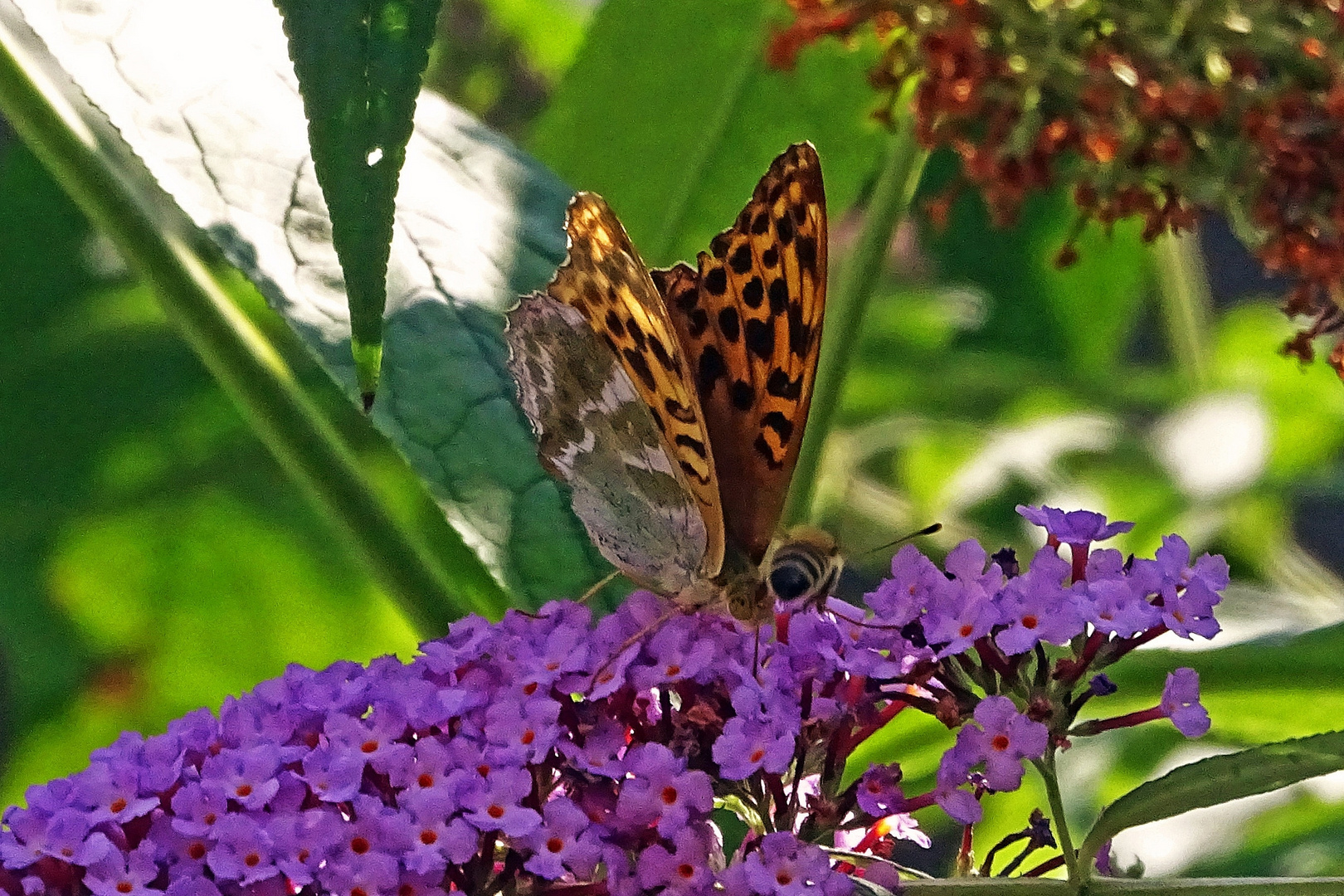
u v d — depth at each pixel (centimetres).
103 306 154
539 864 120
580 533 124
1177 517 136
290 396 124
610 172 129
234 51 124
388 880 120
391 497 127
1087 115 121
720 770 121
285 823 120
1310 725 126
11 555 157
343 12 119
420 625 124
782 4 128
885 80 122
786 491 123
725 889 120
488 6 183
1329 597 140
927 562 122
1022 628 121
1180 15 121
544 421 123
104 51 124
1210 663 124
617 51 129
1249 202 121
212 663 158
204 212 123
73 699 158
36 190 157
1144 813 121
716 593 123
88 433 158
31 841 120
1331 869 130
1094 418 147
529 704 121
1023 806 131
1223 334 161
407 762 121
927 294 160
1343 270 121
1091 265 158
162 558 155
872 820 122
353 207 119
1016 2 121
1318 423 151
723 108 129
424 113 126
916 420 153
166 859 120
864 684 122
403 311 124
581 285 123
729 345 123
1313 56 121
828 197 129
